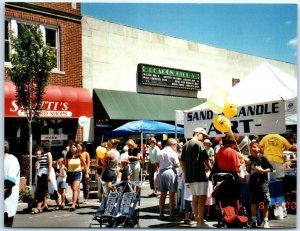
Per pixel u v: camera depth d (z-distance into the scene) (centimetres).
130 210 653
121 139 1658
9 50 1308
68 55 1464
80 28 1516
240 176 744
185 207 758
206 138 848
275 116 826
